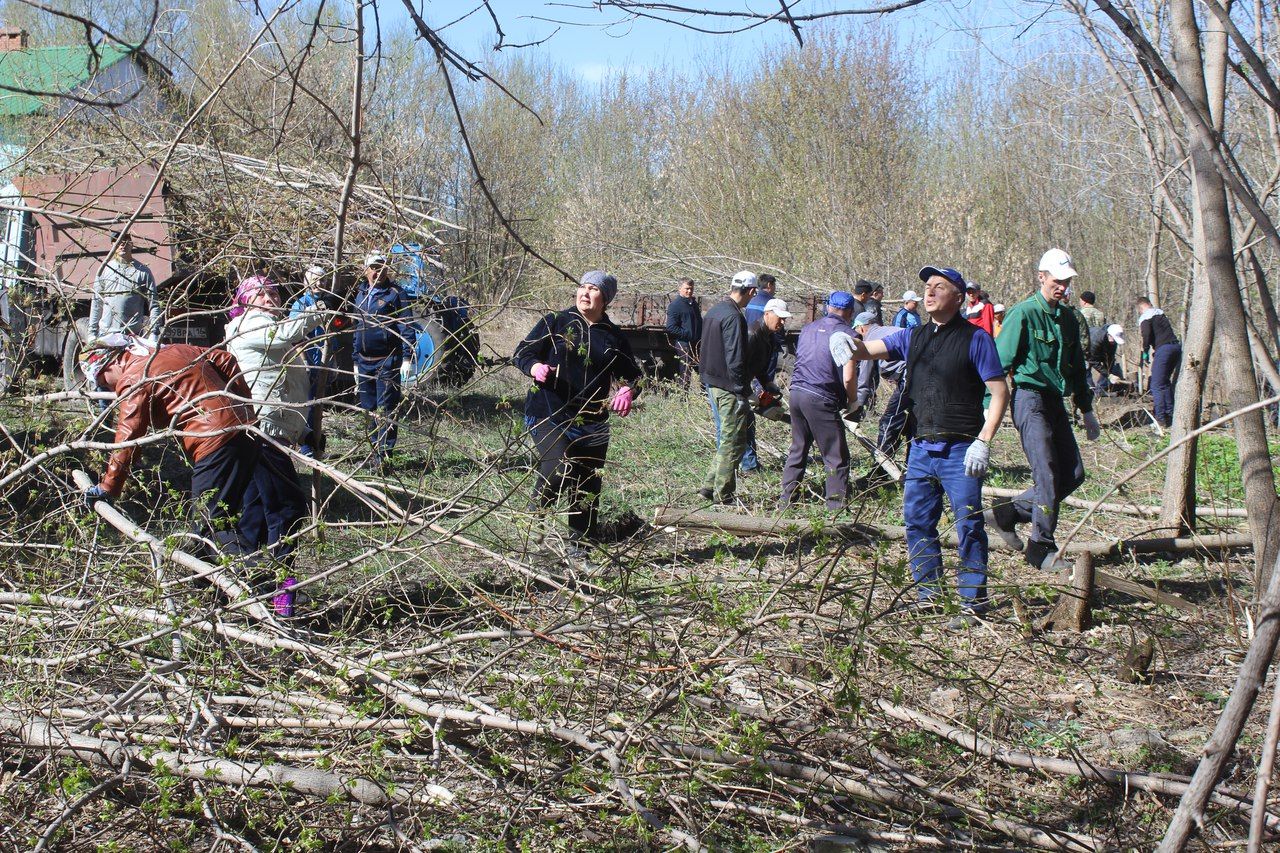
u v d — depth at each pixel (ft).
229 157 23.70
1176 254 57.98
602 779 11.03
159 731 12.30
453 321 19.15
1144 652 16.31
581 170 94.22
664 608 13.62
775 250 80.84
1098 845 11.50
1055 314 21.43
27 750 11.92
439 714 11.95
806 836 11.17
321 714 12.49
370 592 16.74
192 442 16.72
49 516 15.23
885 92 79.05
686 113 88.43
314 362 20.93
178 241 21.36
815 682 12.59
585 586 16.40
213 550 15.02
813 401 26.58
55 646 13.93
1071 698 15.62
